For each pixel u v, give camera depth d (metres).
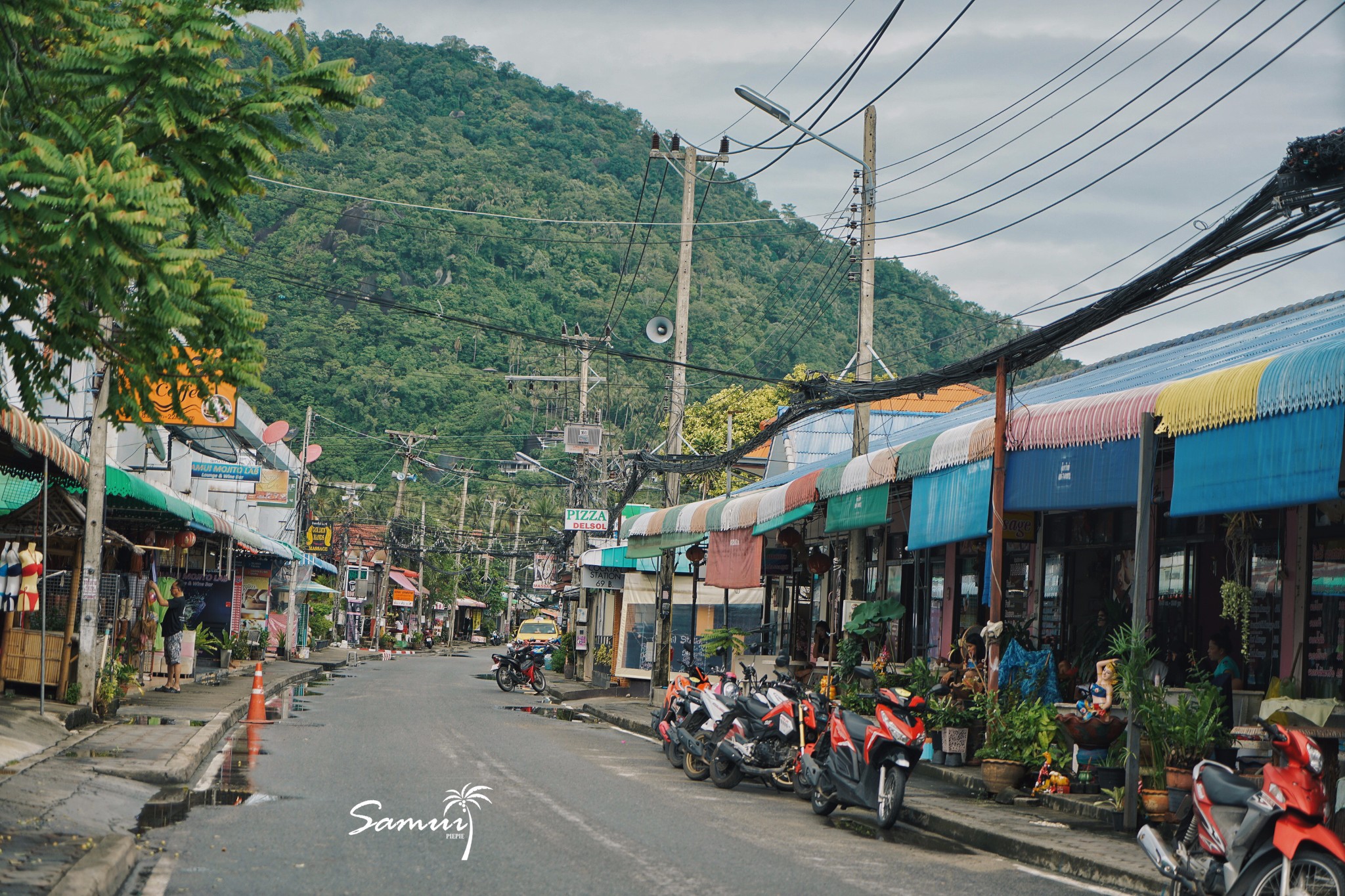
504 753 15.80
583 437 39.78
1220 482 9.77
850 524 16.92
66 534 17.12
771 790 13.97
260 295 77.25
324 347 77.06
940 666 16.86
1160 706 10.64
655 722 18.84
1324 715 9.72
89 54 6.70
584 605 39.50
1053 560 16.77
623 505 32.00
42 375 7.41
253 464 34.19
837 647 20.45
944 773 14.38
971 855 9.88
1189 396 10.17
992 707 13.20
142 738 14.48
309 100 7.13
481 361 80.31
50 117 6.51
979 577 18.81
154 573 23.47
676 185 97.44
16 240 6.17
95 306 6.69
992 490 13.23
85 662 16.41
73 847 7.72
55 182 6.06
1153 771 10.60
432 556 79.94
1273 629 12.28
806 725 13.43
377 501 73.44
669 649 27.05
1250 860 6.97
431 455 66.19
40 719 14.50
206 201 7.18
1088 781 11.84
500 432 76.06
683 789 13.27
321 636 55.78
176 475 28.09
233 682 27.66
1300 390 8.92
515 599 102.12
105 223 6.11
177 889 7.25
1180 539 13.85
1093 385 15.30
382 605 66.88
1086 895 8.23
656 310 73.94
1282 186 8.77
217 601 34.31
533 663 32.56
